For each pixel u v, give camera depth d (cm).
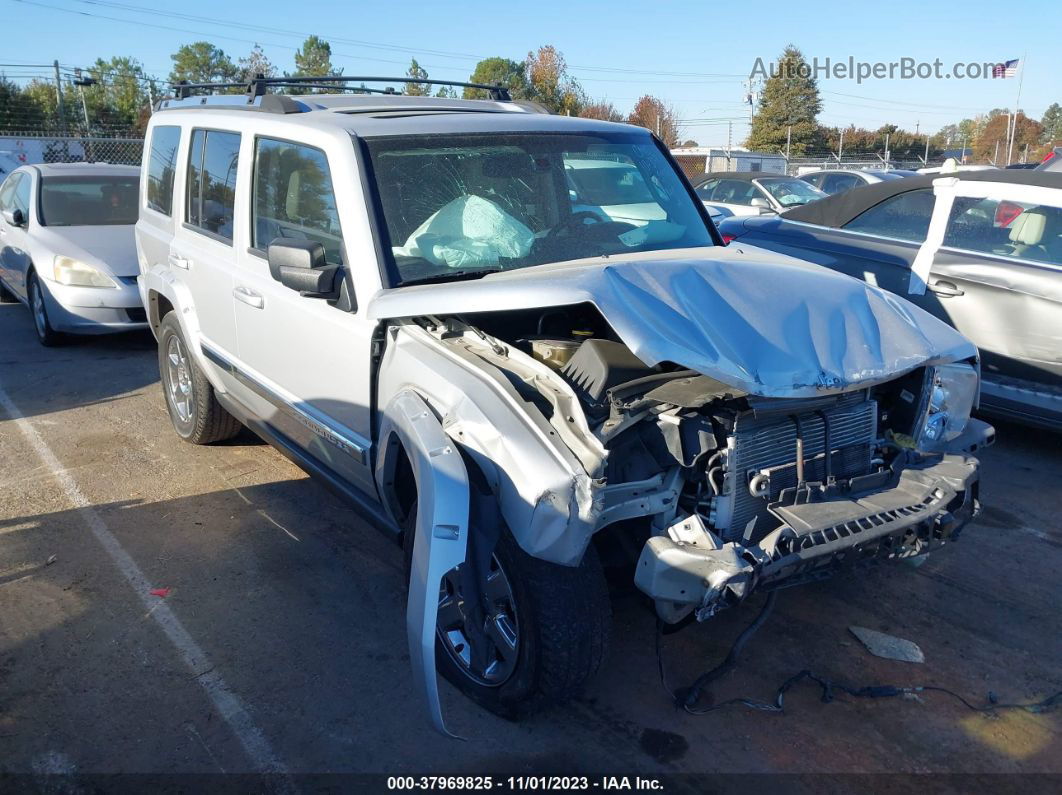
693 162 3181
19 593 402
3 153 1984
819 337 304
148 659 353
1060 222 552
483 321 355
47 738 307
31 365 798
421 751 303
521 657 297
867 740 308
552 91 4956
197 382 542
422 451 289
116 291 806
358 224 356
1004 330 554
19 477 537
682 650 359
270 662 352
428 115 415
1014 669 348
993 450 585
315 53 6075
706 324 294
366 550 444
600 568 298
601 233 400
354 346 358
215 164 480
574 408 282
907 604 395
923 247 602
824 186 1559
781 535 289
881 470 336
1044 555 440
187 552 441
